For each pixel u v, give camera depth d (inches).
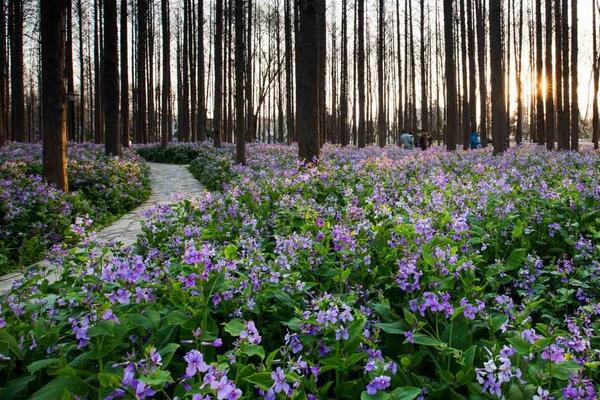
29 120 1668.3
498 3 621.3
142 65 989.2
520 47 1221.1
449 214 190.7
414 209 211.9
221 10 810.8
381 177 334.3
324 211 224.5
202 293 119.0
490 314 122.8
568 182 261.7
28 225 300.2
